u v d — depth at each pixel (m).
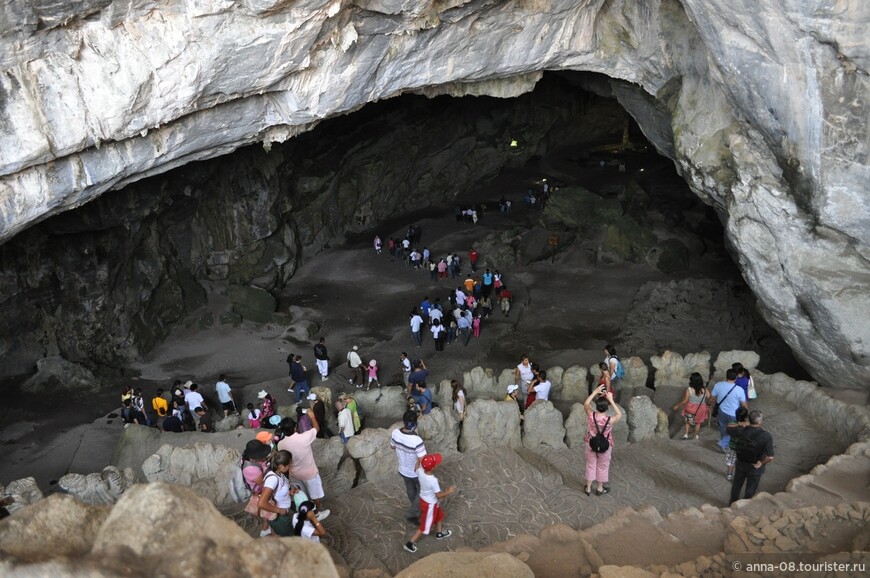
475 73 16.14
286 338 25.80
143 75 12.09
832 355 15.27
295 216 30.95
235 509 10.16
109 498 10.08
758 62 13.05
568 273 29.42
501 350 24.27
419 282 30.02
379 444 11.09
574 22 16.20
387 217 36.06
